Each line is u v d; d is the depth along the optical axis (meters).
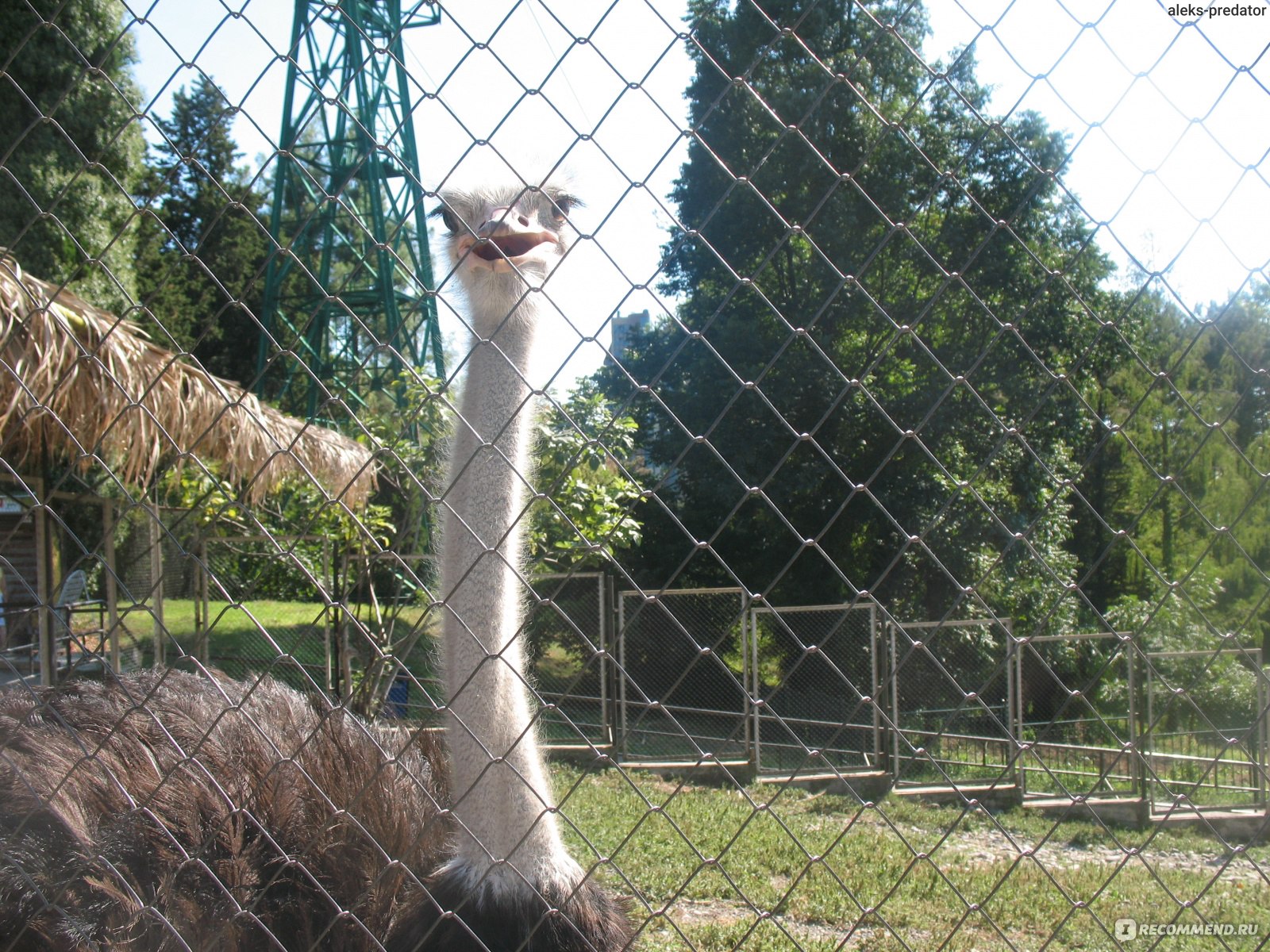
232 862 3.01
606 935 2.81
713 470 11.70
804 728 11.14
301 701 4.18
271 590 10.69
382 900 2.96
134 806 2.91
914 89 8.72
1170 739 8.96
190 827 3.12
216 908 2.91
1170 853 7.39
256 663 9.21
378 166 9.28
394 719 4.23
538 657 9.34
